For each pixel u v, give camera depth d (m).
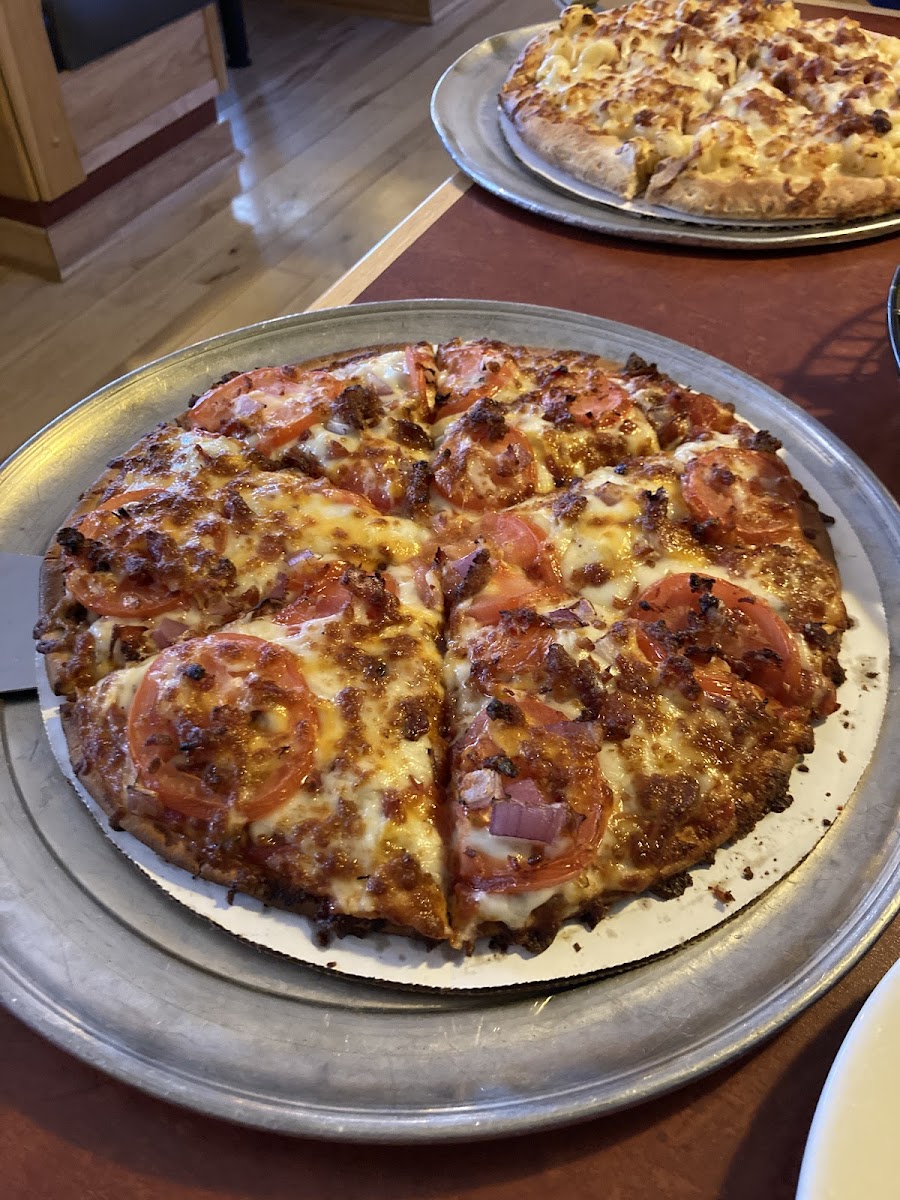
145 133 1.27
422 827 0.32
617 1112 0.28
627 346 0.52
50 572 0.41
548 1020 0.29
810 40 0.79
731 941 0.31
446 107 0.79
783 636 0.36
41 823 0.34
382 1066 0.28
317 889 0.31
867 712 0.36
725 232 0.65
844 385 0.54
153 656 0.37
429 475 0.43
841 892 0.32
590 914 0.30
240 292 1.19
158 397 0.51
